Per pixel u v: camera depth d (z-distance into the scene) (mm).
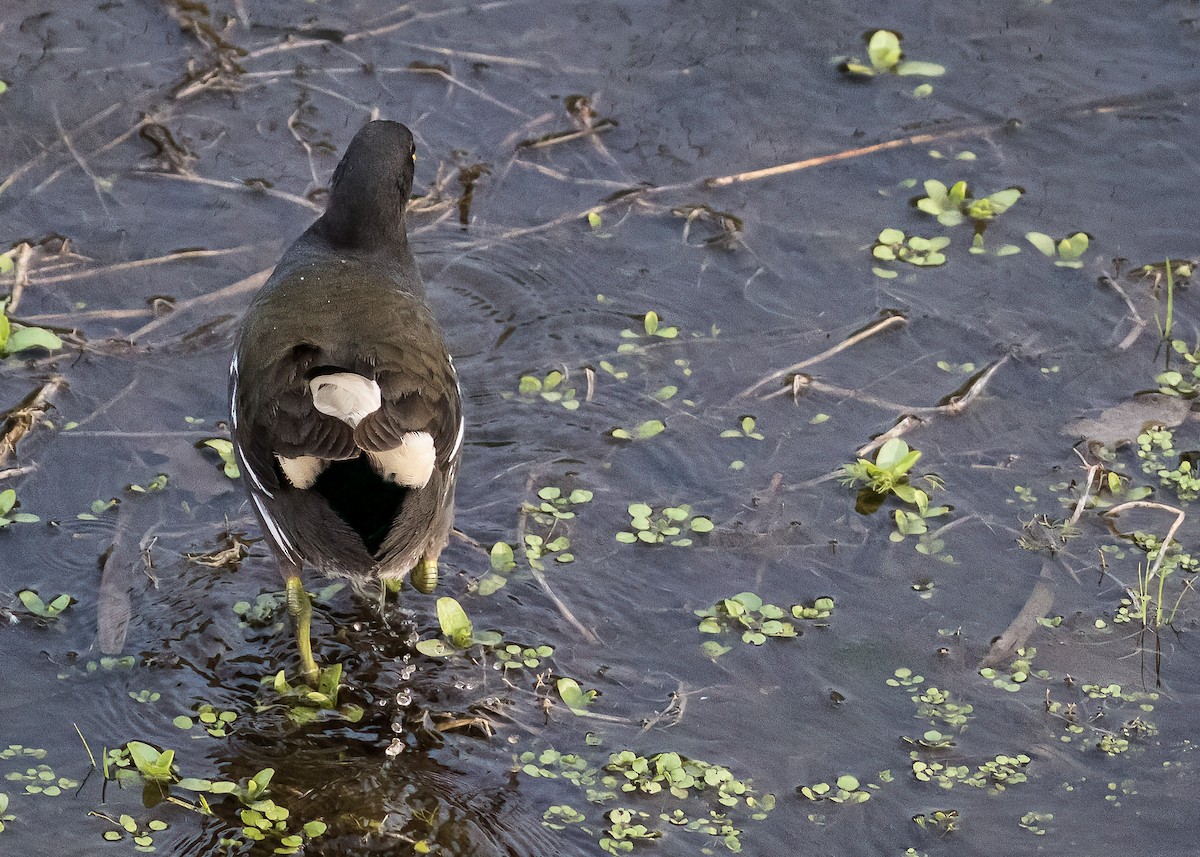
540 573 10062
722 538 10422
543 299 12406
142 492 10391
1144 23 15359
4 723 8750
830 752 8969
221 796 8406
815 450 11180
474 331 12070
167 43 14516
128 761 8570
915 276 12734
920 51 15000
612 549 10312
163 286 12156
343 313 9617
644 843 8320
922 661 9594
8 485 10375
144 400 11133
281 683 9023
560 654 9531
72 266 12234
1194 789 8750
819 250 12953
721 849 8320
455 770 8711
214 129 13672
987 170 13805
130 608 9562
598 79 14523
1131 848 8391
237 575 9891
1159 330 12250
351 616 9758
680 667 9484
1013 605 10016
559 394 11508
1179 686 9461
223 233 12672
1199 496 10867
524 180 13484
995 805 8656
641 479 10883
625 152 13812
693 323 12242
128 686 9062
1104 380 11828
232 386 9875
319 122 13828
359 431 8477
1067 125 14242
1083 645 9727
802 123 14227
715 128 14117
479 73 14492
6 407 10938
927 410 11461
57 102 13719
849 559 10320
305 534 8812
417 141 13727
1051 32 15289
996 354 12023
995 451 11219
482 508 10578
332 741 8844
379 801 8477
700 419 11391
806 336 12148
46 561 9836
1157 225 13250
